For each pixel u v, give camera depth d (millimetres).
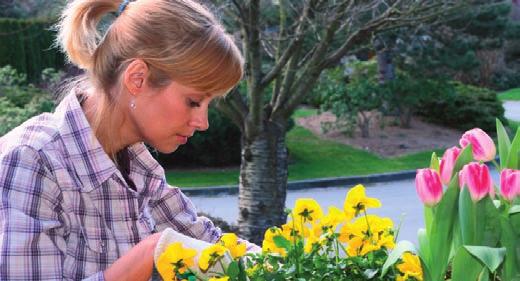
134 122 1697
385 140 17844
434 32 16656
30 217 1600
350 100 17719
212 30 1629
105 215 1740
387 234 1916
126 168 1885
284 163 6863
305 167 15570
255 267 1771
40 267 1597
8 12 21297
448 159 1872
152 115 1663
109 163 1713
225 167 15859
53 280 1610
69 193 1680
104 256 1744
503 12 17141
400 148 17344
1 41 20391
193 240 1699
